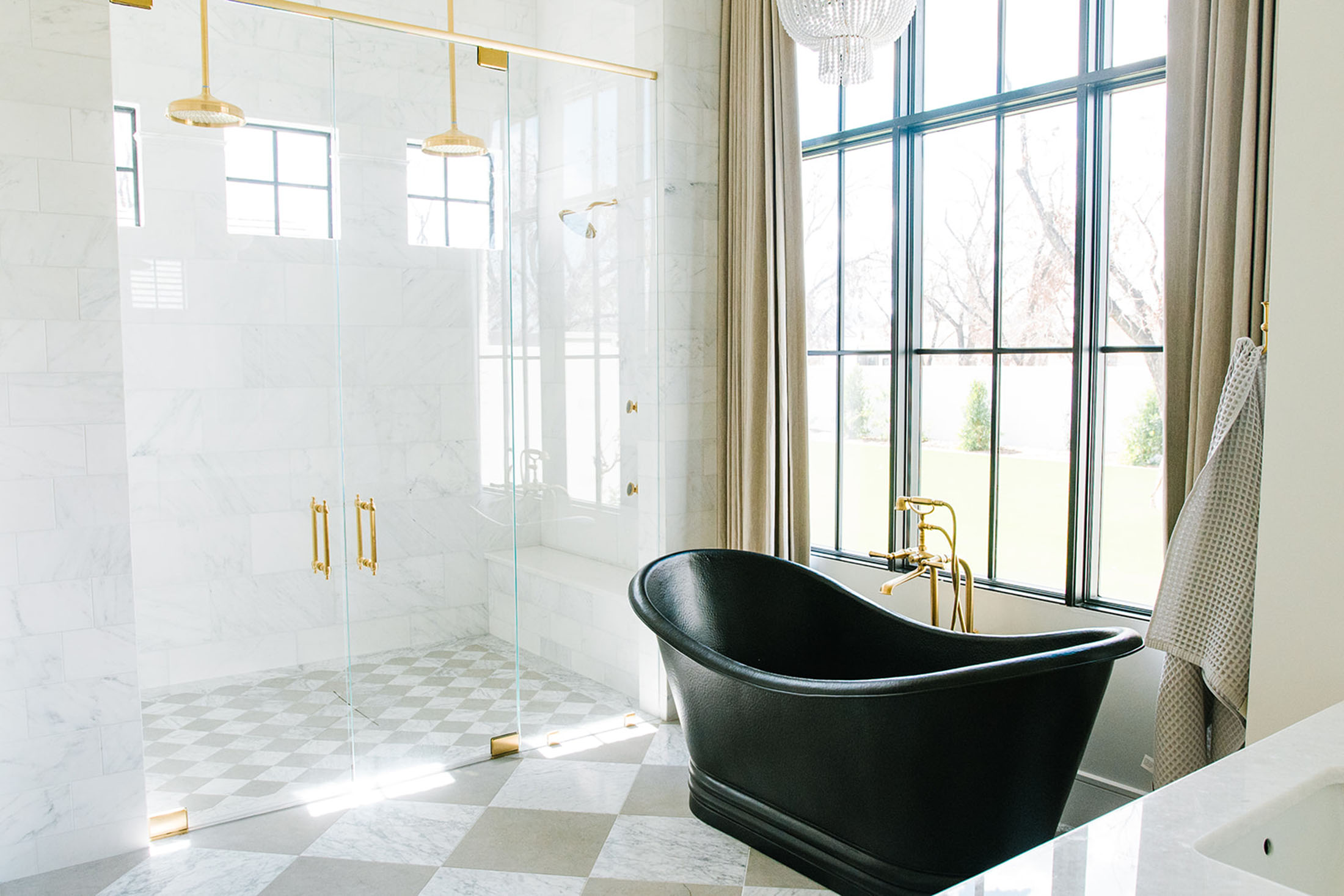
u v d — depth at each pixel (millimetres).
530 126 3400
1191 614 2307
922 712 2184
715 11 3701
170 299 2842
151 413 2816
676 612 3012
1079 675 2184
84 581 2625
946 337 3328
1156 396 2777
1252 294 2258
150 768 2793
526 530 3471
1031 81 3020
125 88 2711
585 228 3529
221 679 2926
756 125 3496
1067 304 2973
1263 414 2184
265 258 2979
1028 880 1051
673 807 2984
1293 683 1971
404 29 3150
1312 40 1880
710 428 3814
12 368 2504
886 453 3541
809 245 3822
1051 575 3051
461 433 3332
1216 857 1169
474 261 3332
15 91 2480
